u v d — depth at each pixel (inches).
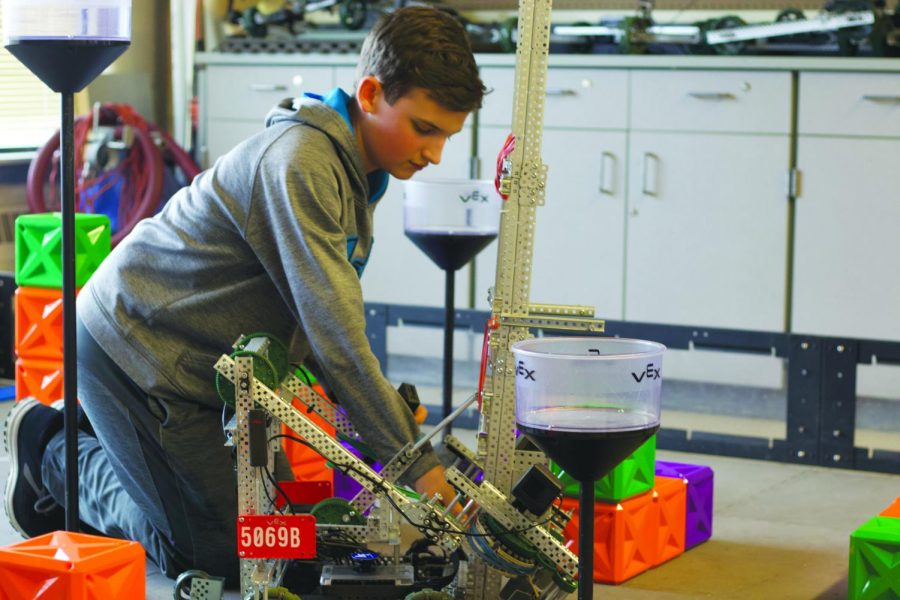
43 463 112.6
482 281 202.7
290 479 102.8
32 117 225.8
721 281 189.6
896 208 178.9
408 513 87.0
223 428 91.6
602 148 193.5
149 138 216.4
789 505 137.4
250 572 87.5
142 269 99.0
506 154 86.7
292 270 88.8
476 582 89.4
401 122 90.7
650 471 112.9
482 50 208.8
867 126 179.0
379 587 94.6
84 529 116.1
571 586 85.4
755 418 188.9
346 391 88.0
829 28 181.8
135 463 101.6
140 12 234.7
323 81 209.9
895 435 179.3
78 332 103.5
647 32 194.4
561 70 194.4
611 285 196.1
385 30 90.2
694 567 114.7
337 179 91.5
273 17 222.2
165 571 105.8
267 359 85.4
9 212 220.5
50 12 98.4
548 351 80.2
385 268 208.5
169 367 98.4
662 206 191.2
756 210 186.4
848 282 182.9
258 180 91.3
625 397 74.9
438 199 128.6
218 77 218.2
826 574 113.0
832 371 153.3
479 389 89.4
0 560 84.7
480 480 90.3
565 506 110.5
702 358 190.7
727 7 210.1
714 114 186.5
